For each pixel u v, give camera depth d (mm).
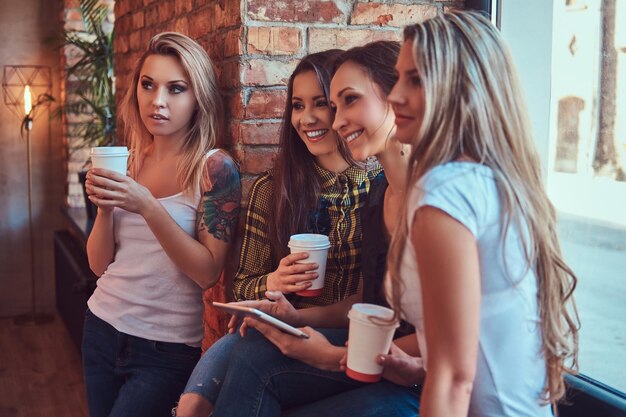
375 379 1360
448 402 1050
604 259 1829
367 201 1609
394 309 1203
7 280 4945
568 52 1878
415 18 2174
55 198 4969
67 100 4609
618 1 1733
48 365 3928
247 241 1896
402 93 1177
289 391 1505
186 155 1974
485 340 1135
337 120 1522
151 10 2865
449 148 1108
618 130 1759
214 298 2277
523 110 1167
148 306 1957
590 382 1764
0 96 4777
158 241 1927
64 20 4621
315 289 1661
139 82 2008
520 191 1119
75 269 3701
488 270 1104
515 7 2037
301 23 2066
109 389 2004
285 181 1819
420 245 1074
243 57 2023
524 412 1173
